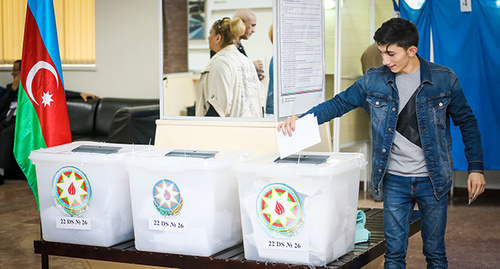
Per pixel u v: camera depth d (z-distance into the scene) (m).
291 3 3.49
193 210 2.87
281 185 2.71
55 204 3.18
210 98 3.54
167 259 2.96
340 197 2.77
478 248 4.62
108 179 3.06
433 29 5.95
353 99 2.94
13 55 9.17
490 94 5.90
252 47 3.41
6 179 7.71
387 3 6.22
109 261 3.16
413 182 2.79
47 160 3.15
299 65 3.60
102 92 8.80
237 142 3.42
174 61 3.62
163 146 3.62
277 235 2.75
